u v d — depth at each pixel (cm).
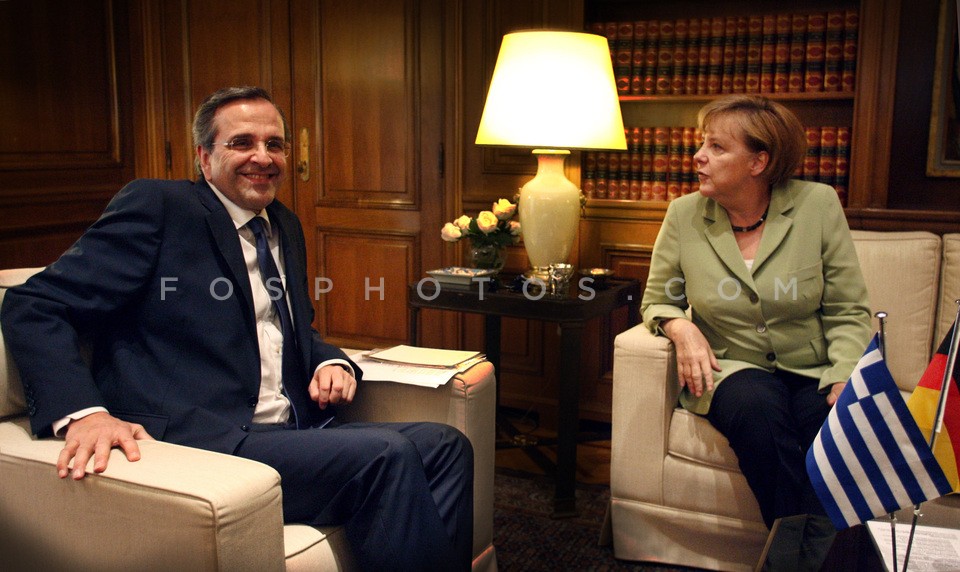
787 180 225
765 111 217
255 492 130
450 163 360
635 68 321
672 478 221
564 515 258
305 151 395
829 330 222
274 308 186
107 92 423
